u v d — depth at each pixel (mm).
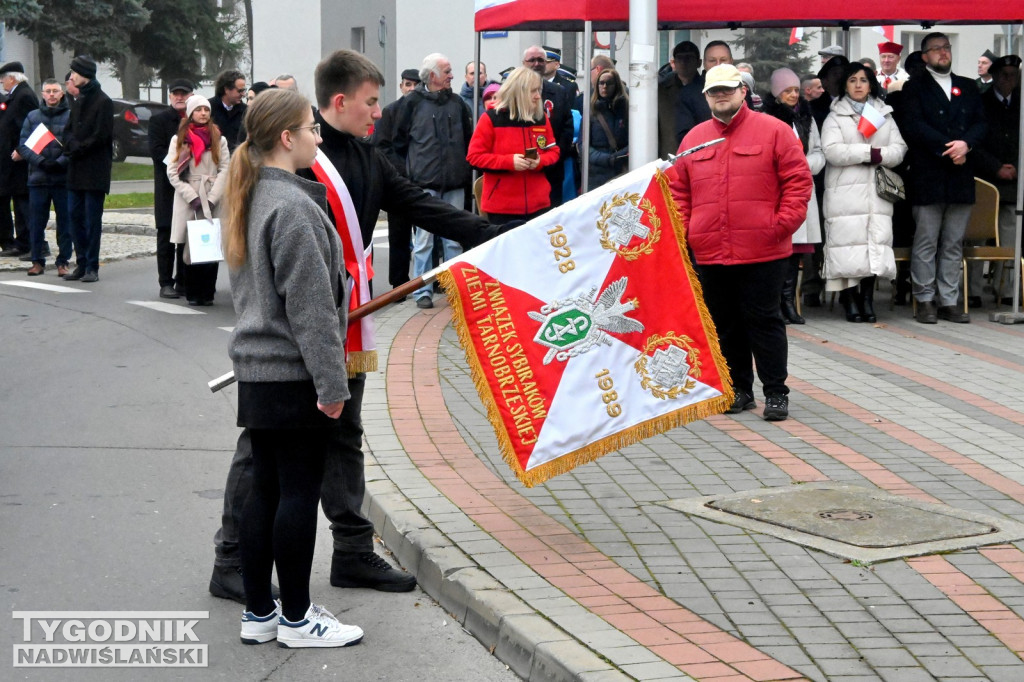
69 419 7832
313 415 4348
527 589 4762
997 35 24688
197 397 8484
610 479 6312
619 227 5488
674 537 5395
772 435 7254
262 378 4316
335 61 4887
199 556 5500
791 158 7512
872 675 4020
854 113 10969
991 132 12000
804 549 5246
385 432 7129
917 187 11102
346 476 5117
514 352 5332
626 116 11664
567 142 11414
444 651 4562
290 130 4352
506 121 10195
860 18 10703
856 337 10594
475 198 11961
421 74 11695
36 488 6398
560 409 5391
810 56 19516
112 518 5961
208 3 39938
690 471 6469
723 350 7828
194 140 11930
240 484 4941
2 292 12773
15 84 15055
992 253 11633
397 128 11703
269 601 4621
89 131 13312
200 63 40875
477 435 7117
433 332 10367
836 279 11172
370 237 5062
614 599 4664
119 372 9188
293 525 4457
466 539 5340
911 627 4426
